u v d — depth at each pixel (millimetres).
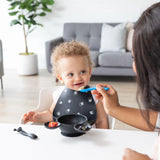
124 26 4215
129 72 3852
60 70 1235
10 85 3871
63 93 1293
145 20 533
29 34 4949
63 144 858
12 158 775
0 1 4871
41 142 874
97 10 4664
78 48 1206
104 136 915
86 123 924
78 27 4523
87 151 812
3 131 957
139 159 635
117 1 4559
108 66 3896
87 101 1245
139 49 544
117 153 799
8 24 4965
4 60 5145
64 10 4762
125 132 948
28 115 1228
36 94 3408
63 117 1000
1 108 2914
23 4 4270
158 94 541
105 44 4219
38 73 4629
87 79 1222
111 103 964
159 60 522
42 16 4840
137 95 592
